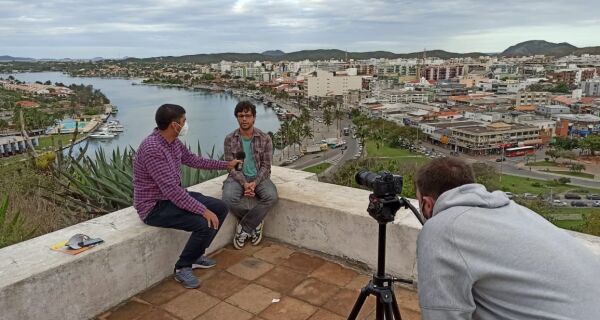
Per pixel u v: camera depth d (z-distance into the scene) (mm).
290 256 3305
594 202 37000
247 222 3410
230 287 2908
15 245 2590
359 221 3018
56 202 4641
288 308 2664
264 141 3449
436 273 1253
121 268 2689
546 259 1211
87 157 5105
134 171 2852
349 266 3127
